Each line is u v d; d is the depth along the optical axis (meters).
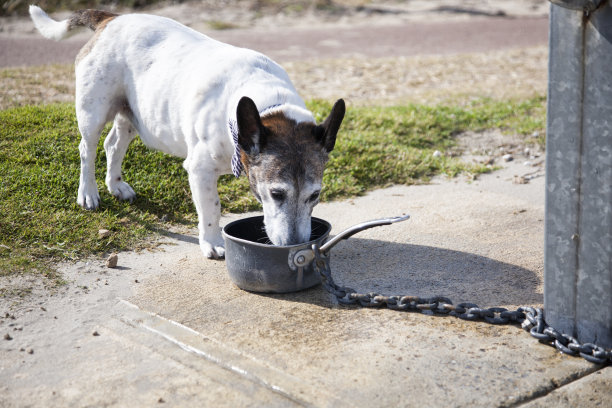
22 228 2.15
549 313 1.79
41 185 2.31
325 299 1.92
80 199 2.27
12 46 4.55
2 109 2.82
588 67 1.67
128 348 1.77
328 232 1.93
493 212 2.34
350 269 2.05
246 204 2.38
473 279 2.00
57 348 1.77
